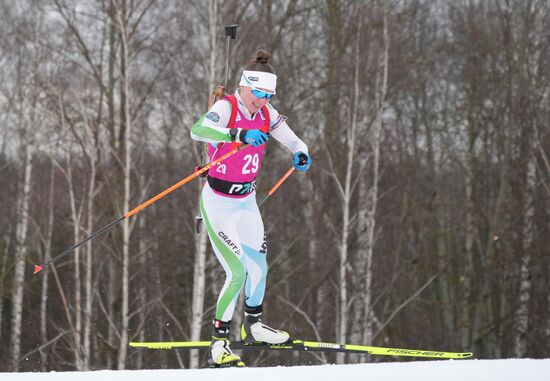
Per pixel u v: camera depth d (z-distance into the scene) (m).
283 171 67.25
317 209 63.09
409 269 70.44
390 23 63.09
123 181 62.84
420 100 83.31
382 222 64.50
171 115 64.06
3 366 67.88
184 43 57.94
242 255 14.97
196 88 57.12
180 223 71.38
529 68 69.94
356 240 63.28
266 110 15.03
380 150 64.12
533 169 66.56
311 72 68.25
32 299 81.56
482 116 75.38
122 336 54.06
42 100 61.97
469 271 73.19
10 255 83.88
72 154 61.41
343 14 67.31
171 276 70.88
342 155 62.44
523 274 66.25
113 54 62.72
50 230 70.44
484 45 73.88
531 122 68.75
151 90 60.66
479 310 71.88
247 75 14.41
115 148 62.19
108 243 61.31
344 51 65.62
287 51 69.75
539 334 70.31
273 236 68.94
